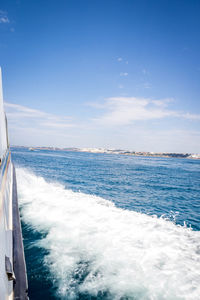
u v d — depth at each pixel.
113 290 3.50
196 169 53.97
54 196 10.23
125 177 25.22
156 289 3.51
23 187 12.36
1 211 2.77
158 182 22.44
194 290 3.47
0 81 5.20
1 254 2.38
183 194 16.02
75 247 4.95
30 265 4.21
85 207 8.32
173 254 4.64
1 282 2.02
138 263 4.26
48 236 5.55
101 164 49.06
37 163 38.47
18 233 4.77
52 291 3.50
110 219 6.91
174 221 8.81
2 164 4.20
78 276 3.86
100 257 4.51
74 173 25.86
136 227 6.25
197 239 5.48
